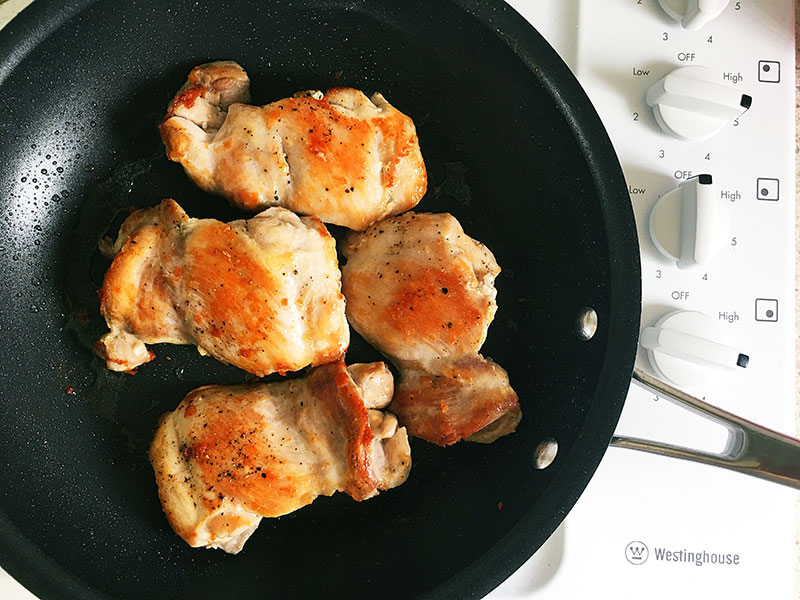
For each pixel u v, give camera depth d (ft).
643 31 1.12
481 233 1.16
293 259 1.01
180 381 1.12
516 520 1.06
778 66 1.14
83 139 1.09
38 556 0.93
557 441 1.06
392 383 1.09
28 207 1.08
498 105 1.09
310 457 1.03
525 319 1.14
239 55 1.12
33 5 0.95
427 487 1.13
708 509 1.09
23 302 1.08
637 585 1.08
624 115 1.12
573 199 1.05
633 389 1.10
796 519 1.15
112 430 1.10
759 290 1.11
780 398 1.11
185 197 1.13
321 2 1.05
